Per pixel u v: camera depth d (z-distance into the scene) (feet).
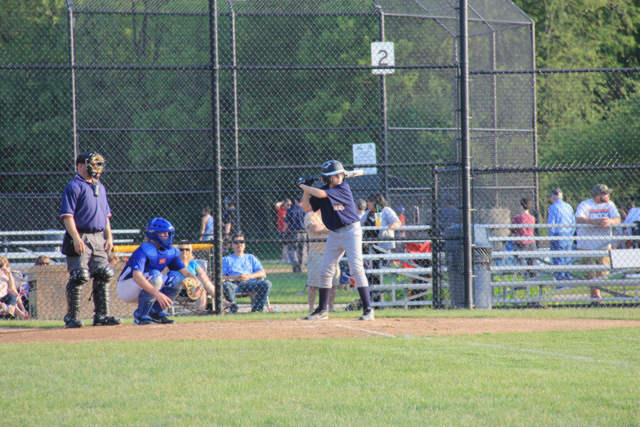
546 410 37.27
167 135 219.82
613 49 304.30
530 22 163.32
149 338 65.62
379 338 63.36
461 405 38.50
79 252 75.72
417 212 132.77
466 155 94.22
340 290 135.64
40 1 246.88
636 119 218.79
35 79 244.42
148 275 78.43
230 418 36.37
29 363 52.42
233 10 155.74
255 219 213.05
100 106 221.66
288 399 40.40
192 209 217.77
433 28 178.40
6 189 242.37
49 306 97.55
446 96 178.60
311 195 80.89
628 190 211.00
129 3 157.28
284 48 216.13
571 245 127.95
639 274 110.32
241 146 215.51
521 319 79.46
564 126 230.27
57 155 243.81
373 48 155.43
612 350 56.59
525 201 127.75
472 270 95.30
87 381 45.73
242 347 58.44
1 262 101.96
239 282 104.47
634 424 34.50
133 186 216.95
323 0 169.68
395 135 175.42
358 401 39.70
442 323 75.25
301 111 210.18
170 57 224.33
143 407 38.96
